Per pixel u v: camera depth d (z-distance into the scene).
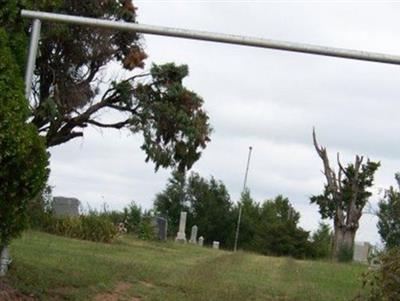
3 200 8.62
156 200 71.81
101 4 29.19
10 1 9.65
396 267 10.13
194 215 70.88
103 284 11.65
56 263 13.03
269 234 57.06
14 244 15.63
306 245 55.47
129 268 14.13
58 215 25.19
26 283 10.08
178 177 70.25
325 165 43.38
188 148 32.94
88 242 22.05
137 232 30.41
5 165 8.38
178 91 32.41
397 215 21.48
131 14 30.25
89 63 30.20
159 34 10.30
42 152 8.88
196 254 23.89
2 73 8.48
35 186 8.84
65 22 10.26
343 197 41.94
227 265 19.23
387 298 10.09
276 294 13.52
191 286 13.02
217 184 72.62
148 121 32.12
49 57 28.64
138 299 11.35
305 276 18.12
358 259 37.41
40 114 27.45
